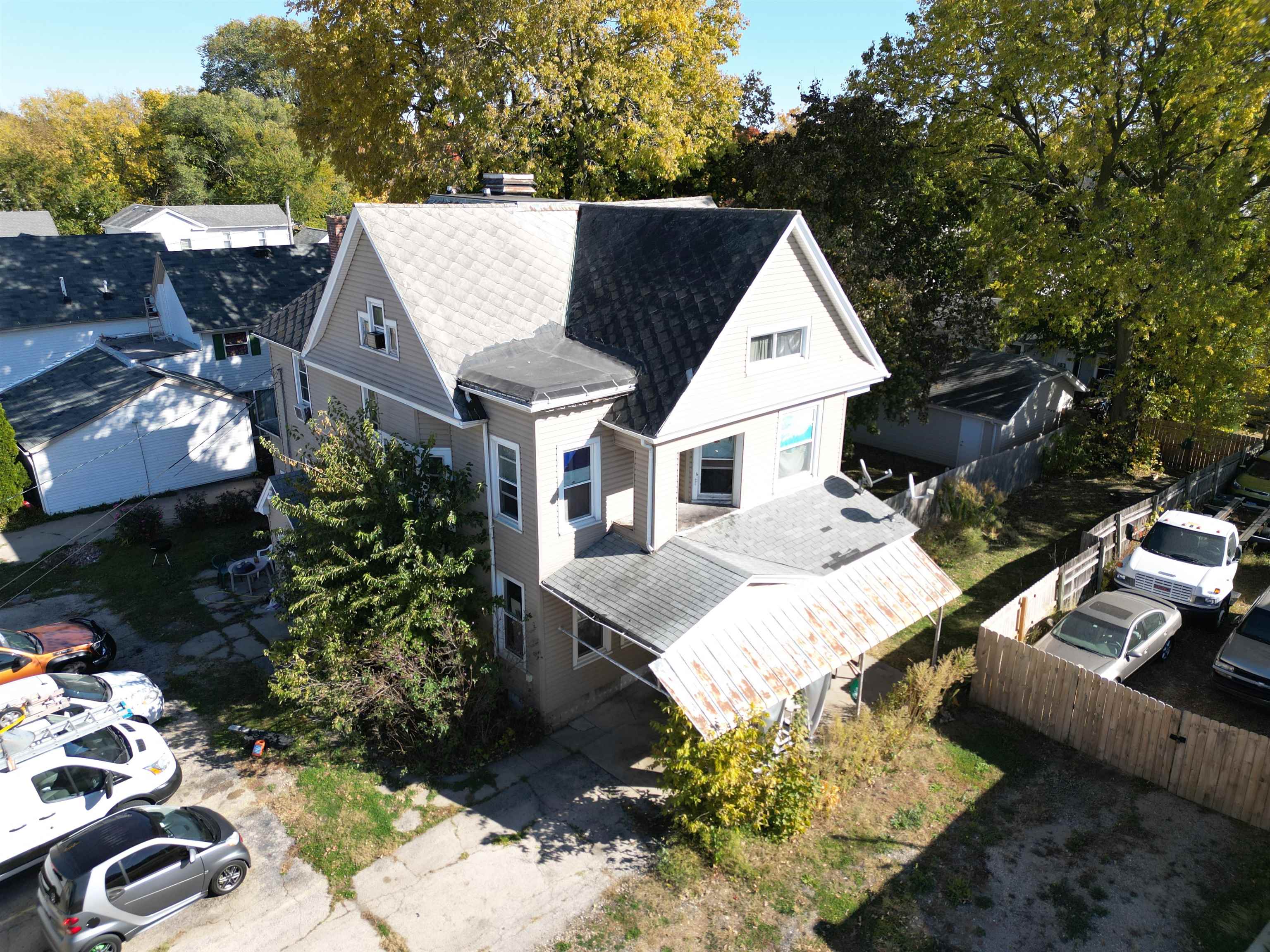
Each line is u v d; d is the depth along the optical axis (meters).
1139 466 31.17
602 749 15.88
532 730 16.17
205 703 17.28
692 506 17.41
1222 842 12.93
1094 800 13.98
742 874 12.51
